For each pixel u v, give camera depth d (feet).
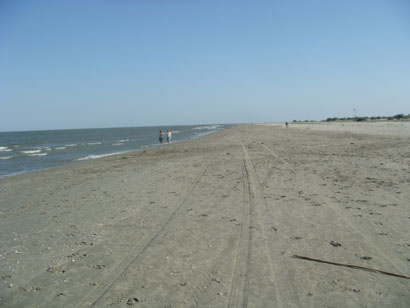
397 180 34.22
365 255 16.81
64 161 85.97
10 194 39.37
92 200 32.32
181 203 29.12
